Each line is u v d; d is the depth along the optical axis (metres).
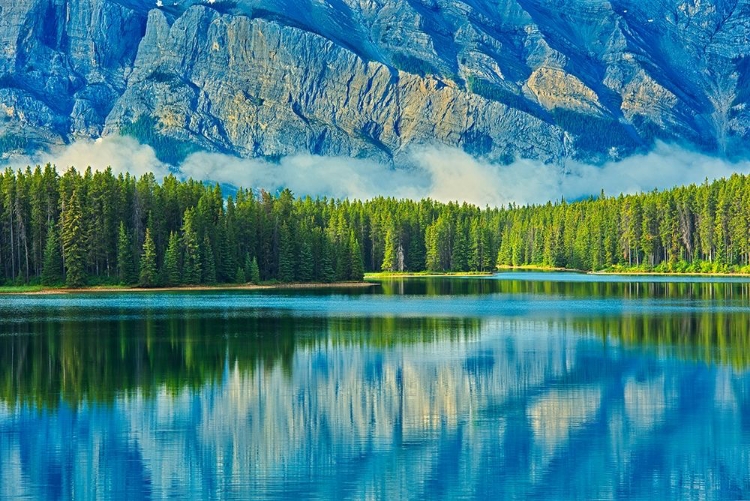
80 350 77.81
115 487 40.31
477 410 53.94
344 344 82.06
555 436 48.28
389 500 38.75
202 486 40.44
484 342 83.44
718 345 80.75
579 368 68.06
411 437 48.06
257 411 53.69
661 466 43.41
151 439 47.59
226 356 74.50
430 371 66.81
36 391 59.31
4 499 38.81
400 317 110.81
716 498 39.31
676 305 129.88
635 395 58.00
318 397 57.53
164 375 65.31
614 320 105.00
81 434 48.44
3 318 107.94
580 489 40.34
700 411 53.59
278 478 41.50
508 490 40.12
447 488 40.34
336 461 43.94
